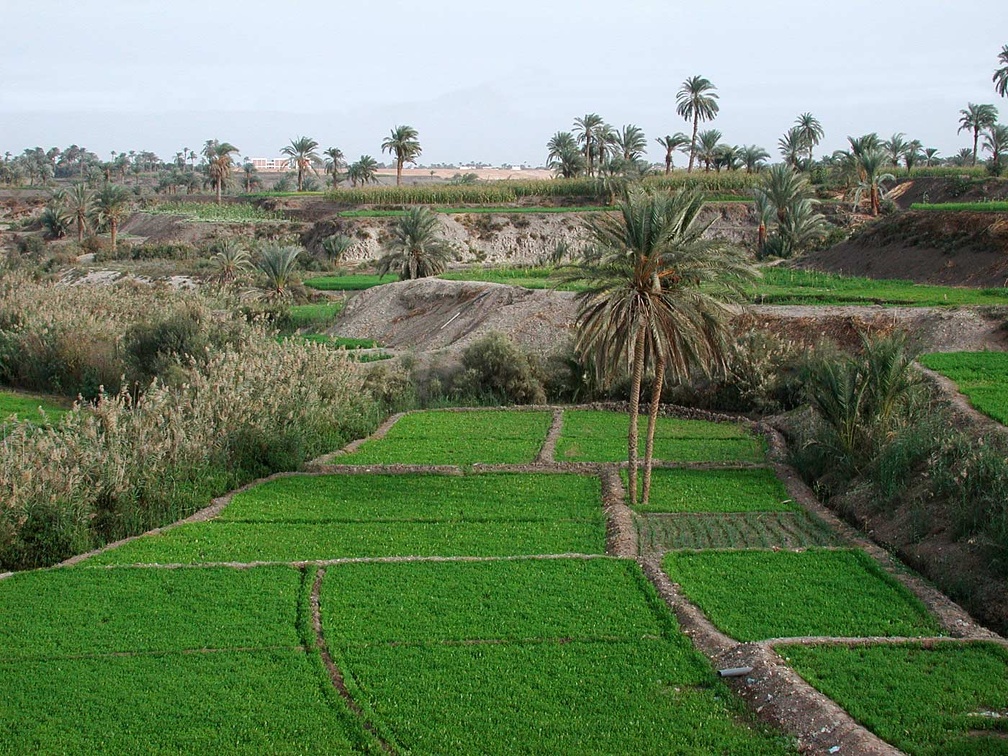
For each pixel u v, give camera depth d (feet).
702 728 47.34
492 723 47.96
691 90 412.57
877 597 63.62
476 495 91.20
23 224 447.01
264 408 105.40
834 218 298.56
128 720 48.52
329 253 332.19
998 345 130.62
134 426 92.17
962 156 525.75
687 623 59.67
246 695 51.11
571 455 104.73
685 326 81.30
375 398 135.13
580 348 86.12
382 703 50.11
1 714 49.08
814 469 95.04
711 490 91.15
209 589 66.33
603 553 74.49
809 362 111.45
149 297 189.16
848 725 45.68
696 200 83.30
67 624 60.44
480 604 63.16
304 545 77.10
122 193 387.14
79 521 77.05
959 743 44.19
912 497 78.28
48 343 155.63
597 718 48.32
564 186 397.80
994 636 56.75
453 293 190.19
